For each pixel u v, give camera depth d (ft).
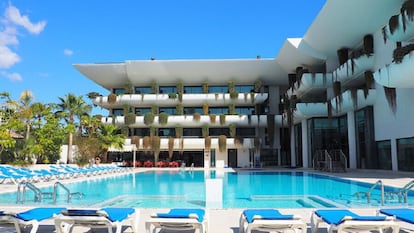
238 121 129.29
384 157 78.28
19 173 60.44
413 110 66.08
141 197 41.39
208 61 126.31
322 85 100.73
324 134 104.22
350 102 83.30
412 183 32.07
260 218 17.65
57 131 98.78
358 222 16.99
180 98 134.10
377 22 76.02
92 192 50.42
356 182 56.34
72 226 21.20
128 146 116.16
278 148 134.21
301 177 76.38
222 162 128.57
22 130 96.07
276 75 132.36
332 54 99.30
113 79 139.03
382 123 78.23
